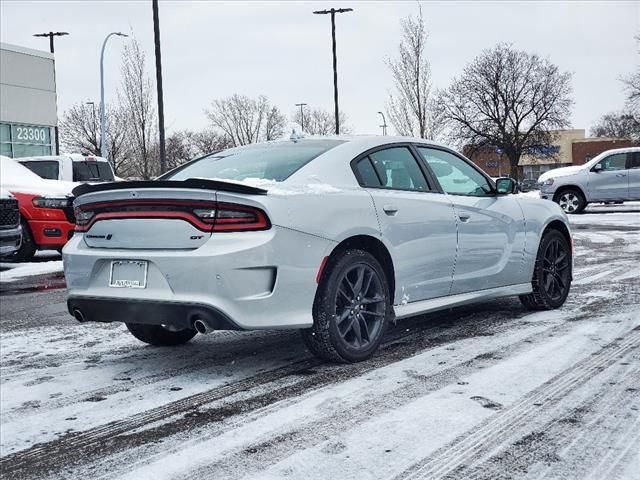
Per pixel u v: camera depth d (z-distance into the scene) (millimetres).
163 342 4961
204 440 3047
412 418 3189
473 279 5055
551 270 5793
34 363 4559
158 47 21500
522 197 5672
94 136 55781
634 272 7773
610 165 19000
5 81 32125
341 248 4180
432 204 4738
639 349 4293
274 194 3824
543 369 3914
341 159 4387
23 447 3080
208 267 3674
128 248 3959
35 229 11141
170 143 59625
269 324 3775
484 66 55219
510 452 2773
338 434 3033
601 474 2551
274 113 60281
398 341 4805
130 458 2895
